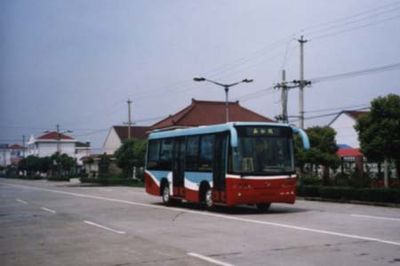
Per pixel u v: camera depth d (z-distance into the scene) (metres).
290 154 20.64
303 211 21.45
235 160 19.91
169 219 19.48
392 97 29.14
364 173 33.97
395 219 17.81
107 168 86.38
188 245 13.12
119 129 101.88
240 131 20.11
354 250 11.59
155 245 13.33
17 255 12.53
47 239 15.11
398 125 28.58
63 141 138.50
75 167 110.00
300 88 42.12
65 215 22.44
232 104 70.75
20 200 33.62
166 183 26.08
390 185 29.75
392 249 11.64
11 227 18.34
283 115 42.69
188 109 68.75
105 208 25.38
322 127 42.38
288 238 13.62
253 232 15.04
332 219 17.98
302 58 42.31
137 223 18.45
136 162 67.44
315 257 10.91
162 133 26.86
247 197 19.75
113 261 11.33
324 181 33.06
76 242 14.33
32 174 125.56
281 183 20.19
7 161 178.38
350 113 65.12
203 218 19.41
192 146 23.36
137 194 38.38
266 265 10.29
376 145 29.00
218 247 12.62
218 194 20.94
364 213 20.39
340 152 52.28
